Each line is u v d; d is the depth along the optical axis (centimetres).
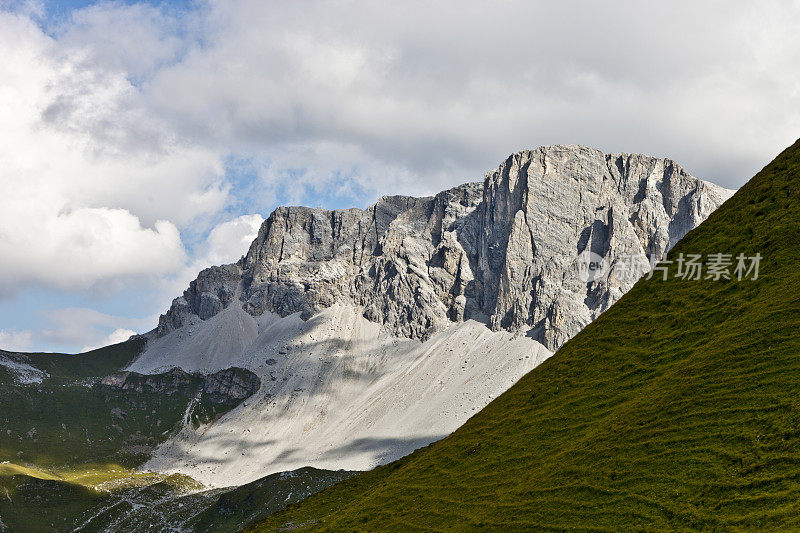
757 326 8875
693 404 8288
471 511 9312
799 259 9900
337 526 11044
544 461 9450
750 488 6788
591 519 7738
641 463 7994
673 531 6869
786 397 7519
